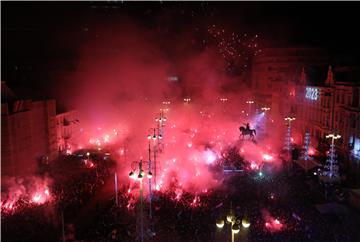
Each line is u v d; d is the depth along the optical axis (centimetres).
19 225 3138
